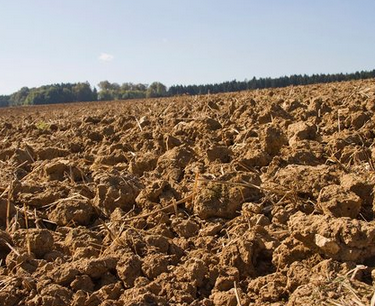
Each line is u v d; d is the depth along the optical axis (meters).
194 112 8.65
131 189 4.63
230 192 4.22
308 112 7.01
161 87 89.50
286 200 4.11
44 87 99.81
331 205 3.63
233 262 3.35
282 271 3.19
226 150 5.46
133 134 6.95
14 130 9.80
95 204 4.61
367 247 3.07
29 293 3.15
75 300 3.03
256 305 2.92
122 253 3.51
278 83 63.12
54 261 3.56
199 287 3.20
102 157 5.88
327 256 3.13
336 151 5.16
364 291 2.69
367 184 3.88
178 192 4.53
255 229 3.61
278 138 5.40
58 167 5.43
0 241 3.72
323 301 2.62
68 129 9.43
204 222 4.10
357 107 6.60
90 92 94.00
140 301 2.91
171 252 3.66
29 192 4.85
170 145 6.09
